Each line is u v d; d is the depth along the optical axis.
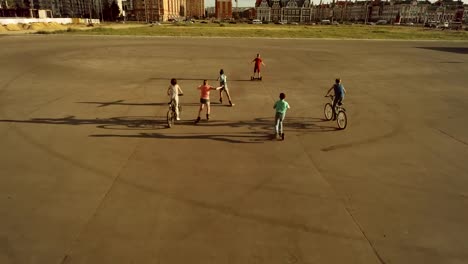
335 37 53.31
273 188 6.77
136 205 6.04
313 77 20.42
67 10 166.25
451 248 5.10
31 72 19.31
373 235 5.35
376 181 7.19
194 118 11.62
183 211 5.88
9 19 59.50
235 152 8.62
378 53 33.50
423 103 14.30
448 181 7.28
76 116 11.46
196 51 31.58
